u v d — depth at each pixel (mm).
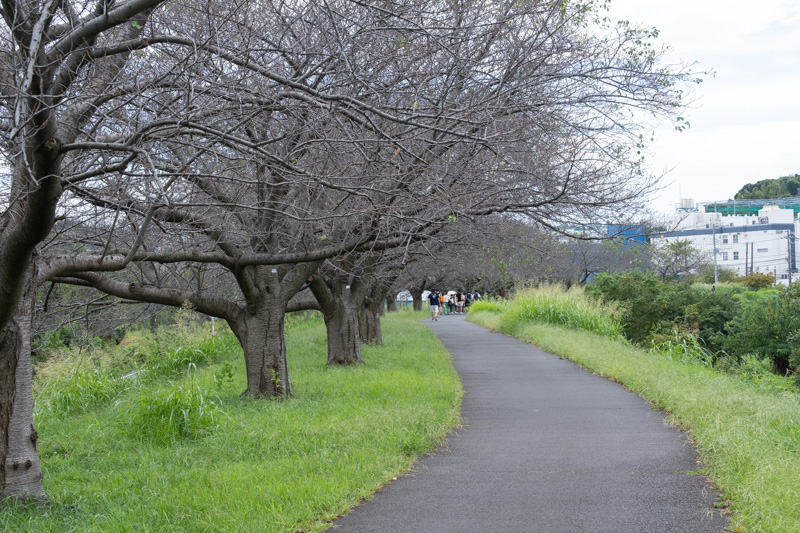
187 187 8086
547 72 8297
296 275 11938
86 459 8062
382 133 6344
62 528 5598
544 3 8023
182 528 5375
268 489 6191
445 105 8000
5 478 6223
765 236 78000
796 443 7598
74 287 13531
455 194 8211
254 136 8406
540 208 9281
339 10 7492
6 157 5805
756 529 5191
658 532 5379
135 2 5480
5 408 6273
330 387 12531
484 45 8312
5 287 5805
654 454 7977
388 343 23203
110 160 7387
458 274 31719
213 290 14203
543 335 22953
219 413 9367
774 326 24219
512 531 5441
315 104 6574
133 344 16922
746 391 10781
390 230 9555
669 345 18625
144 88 6332
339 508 6027
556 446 8469
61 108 6914
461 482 6898
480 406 11508
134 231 8430
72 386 13039
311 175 6750
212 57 7027
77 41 5555
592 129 8445
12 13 5547
